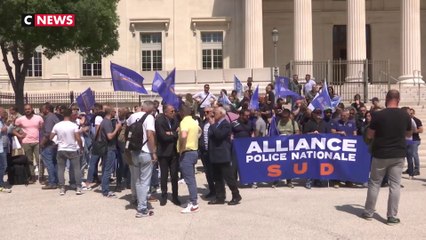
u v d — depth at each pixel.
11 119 14.62
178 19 35.31
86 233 8.49
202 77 29.86
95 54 23.61
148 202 10.77
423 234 8.23
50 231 8.66
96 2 20.58
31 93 33.31
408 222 8.98
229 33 35.28
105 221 9.30
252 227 8.72
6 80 32.91
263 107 16.41
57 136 11.88
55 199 11.48
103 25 22.61
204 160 11.55
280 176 12.60
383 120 8.77
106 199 11.41
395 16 36.34
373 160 9.01
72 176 13.02
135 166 9.80
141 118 9.83
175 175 10.73
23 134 13.62
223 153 10.44
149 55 35.56
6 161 13.01
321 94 15.29
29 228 8.91
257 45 31.34
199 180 14.13
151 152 9.72
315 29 36.50
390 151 8.76
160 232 8.48
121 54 34.97
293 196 11.47
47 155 12.90
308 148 12.65
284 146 12.62
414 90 27.81
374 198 9.06
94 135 13.41
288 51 36.22
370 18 36.38
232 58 35.16
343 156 12.59
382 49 36.34
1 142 12.54
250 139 12.55
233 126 12.95
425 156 17.36
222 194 10.74
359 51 29.61
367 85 25.17
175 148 10.70
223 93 17.38
